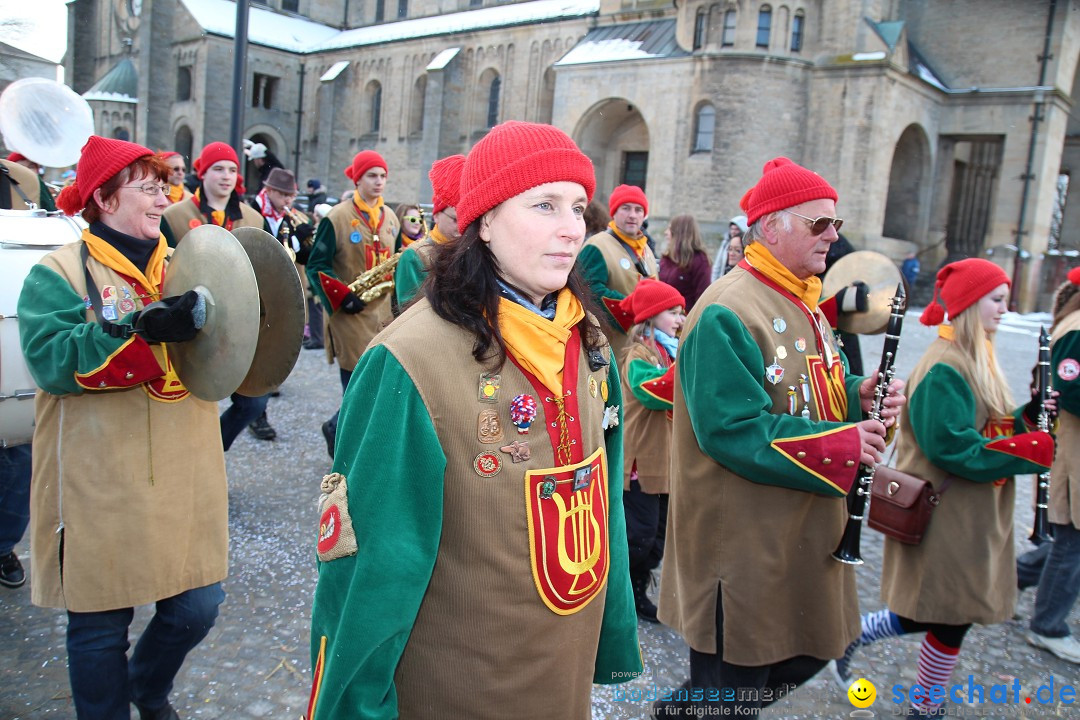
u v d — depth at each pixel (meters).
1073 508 3.87
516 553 1.60
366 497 1.51
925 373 3.20
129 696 2.67
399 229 6.72
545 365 1.63
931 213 30.55
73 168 9.51
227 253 2.44
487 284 1.62
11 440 3.26
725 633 2.52
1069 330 3.95
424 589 1.52
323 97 42.56
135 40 48.00
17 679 3.15
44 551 2.54
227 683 3.21
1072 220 34.28
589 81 28.97
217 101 42.47
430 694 1.61
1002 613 3.19
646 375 3.82
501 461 1.59
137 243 2.71
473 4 41.12
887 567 3.34
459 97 37.56
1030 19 28.58
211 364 2.45
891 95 26.22
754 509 2.51
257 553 4.38
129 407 2.55
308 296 10.52
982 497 3.12
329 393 8.21
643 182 30.56
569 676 1.70
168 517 2.60
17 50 23.98
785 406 2.50
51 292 2.47
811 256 2.58
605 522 1.75
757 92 26.16
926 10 30.47
